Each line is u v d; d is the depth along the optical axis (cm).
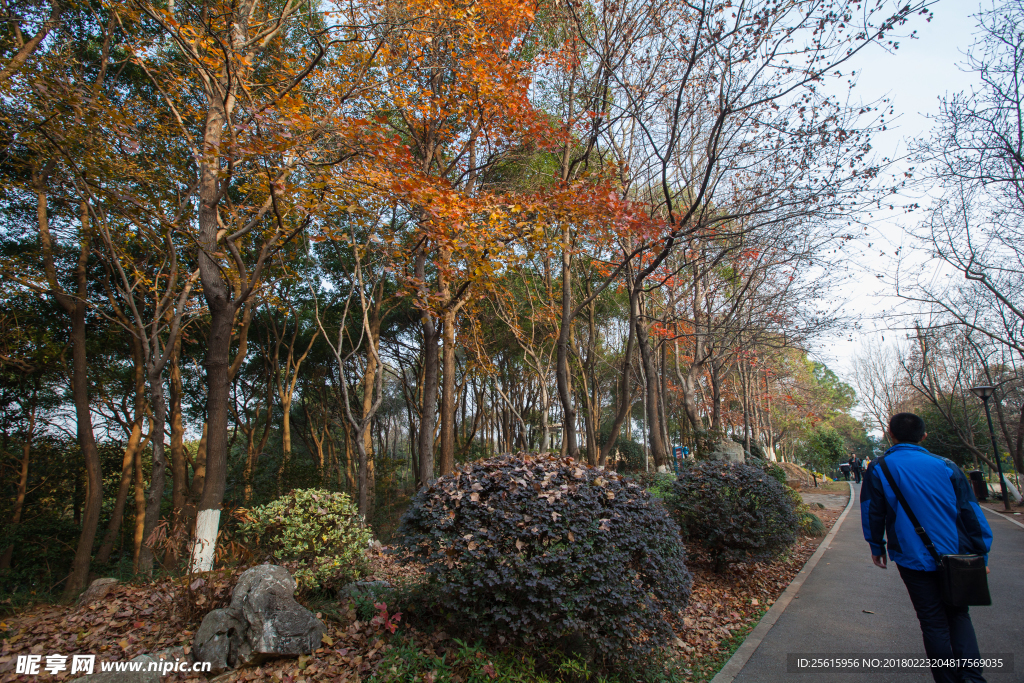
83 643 503
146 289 1128
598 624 399
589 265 1359
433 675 383
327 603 571
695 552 757
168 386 1527
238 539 661
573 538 405
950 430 2505
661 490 959
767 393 2791
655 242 844
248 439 1778
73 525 1359
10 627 599
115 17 900
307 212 807
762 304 1484
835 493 2078
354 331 1877
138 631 521
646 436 2322
